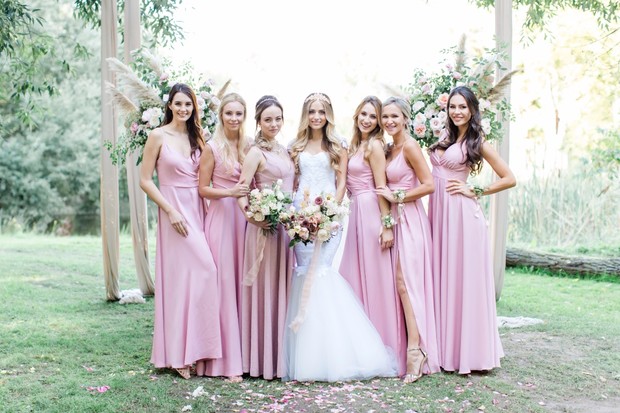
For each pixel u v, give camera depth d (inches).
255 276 155.6
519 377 156.4
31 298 254.1
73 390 142.2
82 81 613.6
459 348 159.8
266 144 157.9
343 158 165.5
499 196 247.3
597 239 374.3
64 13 570.9
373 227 164.9
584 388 148.3
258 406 135.0
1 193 616.1
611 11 336.8
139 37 248.1
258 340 158.1
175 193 158.7
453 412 131.3
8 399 136.7
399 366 160.4
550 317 225.6
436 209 165.9
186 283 156.3
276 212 149.6
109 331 201.2
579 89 440.5
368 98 164.7
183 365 154.8
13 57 321.4
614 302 250.7
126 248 408.8
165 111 169.6
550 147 446.6
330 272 161.0
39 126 596.1
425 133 183.9
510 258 338.0
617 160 356.5
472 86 186.9
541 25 325.4
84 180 633.0
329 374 152.4
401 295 160.2
